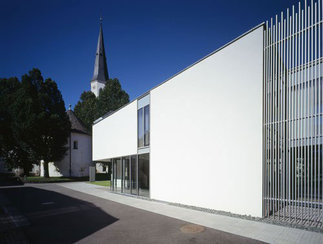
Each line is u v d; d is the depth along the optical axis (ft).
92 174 83.41
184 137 29.66
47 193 45.14
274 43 21.16
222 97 25.00
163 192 32.76
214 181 25.11
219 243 14.74
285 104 20.17
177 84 31.48
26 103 80.59
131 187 42.32
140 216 23.21
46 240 16.53
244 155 22.38
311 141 18.10
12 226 20.49
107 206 29.55
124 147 45.09
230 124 23.93
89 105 134.00
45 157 85.15
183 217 22.08
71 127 104.37
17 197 39.52
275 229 17.28
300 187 18.76
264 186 20.71
